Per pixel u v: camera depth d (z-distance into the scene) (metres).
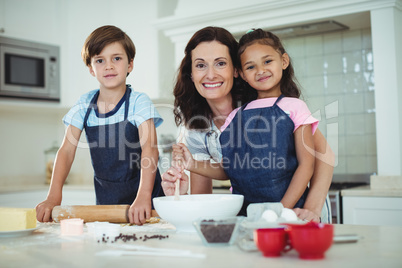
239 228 1.04
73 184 4.38
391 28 2.62
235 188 1.58
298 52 3.43
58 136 4.51
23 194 3.67
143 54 3.67
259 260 0.87
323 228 0.86
